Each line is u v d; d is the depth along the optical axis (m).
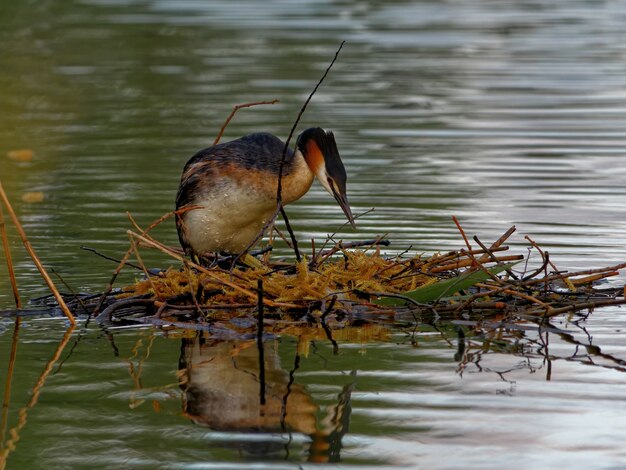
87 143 20.20
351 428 7.82
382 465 7.21
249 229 12.05
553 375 8.96
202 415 8.14
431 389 8.63
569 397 8.42
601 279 12.11
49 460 7.34
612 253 13.11
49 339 10.16
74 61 29.06
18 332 10.41
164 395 8.58
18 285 12.01
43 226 14.60
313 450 7.43
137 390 8.70
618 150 19.39
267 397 8.50
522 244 13.54
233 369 9.22
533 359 9.43
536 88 25.50
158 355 9.64
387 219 14.86
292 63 28.42
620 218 14.88
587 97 24.39
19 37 32.72
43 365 9.36
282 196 11.89
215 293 11.24
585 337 10.13
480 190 16.58
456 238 13.80
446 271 11.76
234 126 21.27
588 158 18.80
